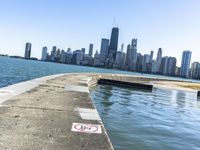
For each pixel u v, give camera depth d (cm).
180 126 1356
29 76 5912
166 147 929
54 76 2722
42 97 1193
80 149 545
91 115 875
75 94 1414
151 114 1650
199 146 993
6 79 4525
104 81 4219
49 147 541
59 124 729
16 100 1047
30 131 640
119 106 1858
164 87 5028
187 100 2897
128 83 4066
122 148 862
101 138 630
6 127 655
